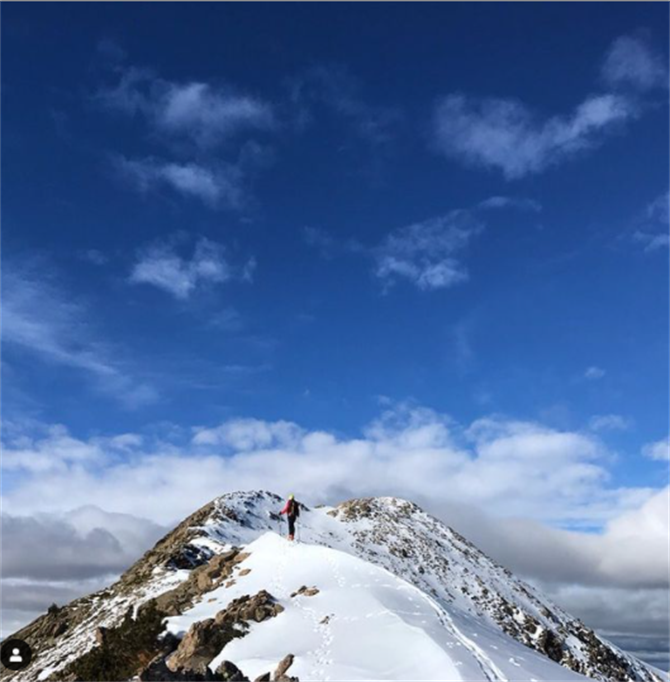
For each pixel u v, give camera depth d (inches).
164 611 1704.0
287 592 1696.6
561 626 3764.8
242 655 1263.5
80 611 2377.0
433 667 1072.2
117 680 1414.9
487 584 3863.2
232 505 3526.1
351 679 1056.2
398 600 1581.0
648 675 3821.4
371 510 4571.9
